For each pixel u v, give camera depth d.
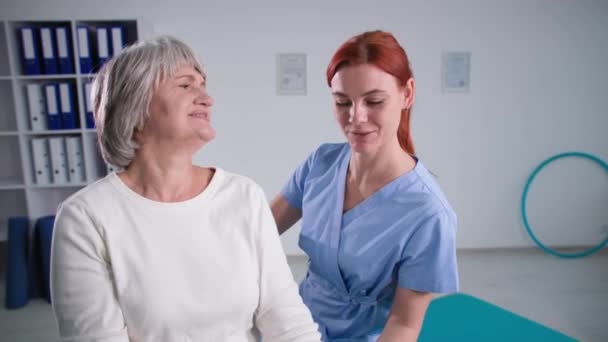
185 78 0.73
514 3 2.95
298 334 0.80
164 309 0.72
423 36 2.96
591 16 2.97
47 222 2.51
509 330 1.24
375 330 1.01
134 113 0.72
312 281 1.11
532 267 2.94
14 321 2.29
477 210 3.20
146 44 0.72
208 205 0.79
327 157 1.15
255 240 0.82
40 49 2.59
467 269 2.91
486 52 3.00
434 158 3.13
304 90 3.00
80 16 2.49
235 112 3.02
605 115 3.10
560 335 1.21
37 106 2.60
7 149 2.92
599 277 2.77
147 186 0.78
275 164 3.09
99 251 0.71
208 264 0.75
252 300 0.79
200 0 2.87
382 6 2.92
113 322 0.70
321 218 1.06
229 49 2.94
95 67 2.56
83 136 2.61
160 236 0.74
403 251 0.93
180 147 0.76
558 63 3.03
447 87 3.03
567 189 3.20
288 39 2.94
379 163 0.96
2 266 3.02
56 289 0.70
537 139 3.12
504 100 3.07
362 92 0.82
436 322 1.29
